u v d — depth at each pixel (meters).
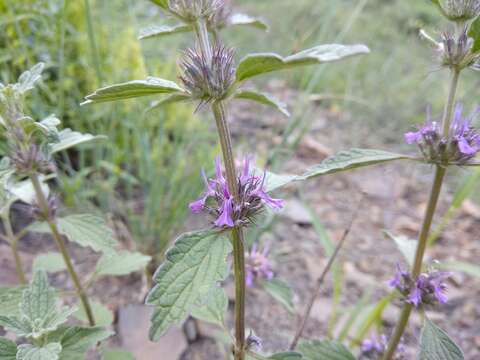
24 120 0.15
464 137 0.15
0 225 0.29
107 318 0.20
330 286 0.29
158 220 0.29
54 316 0.14
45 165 0.16
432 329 0.15
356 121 0.48
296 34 0.34
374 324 0.27
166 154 0.34
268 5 0.68
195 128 0.35
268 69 0.11
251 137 0.40
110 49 0.33
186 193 0.29
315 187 0.40
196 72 0.12
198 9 0.13
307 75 0.35
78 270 0.28
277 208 0.13
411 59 0.58
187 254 0.12
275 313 0.27
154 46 0.37
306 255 0.32
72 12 0.34
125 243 0.29
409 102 0.52
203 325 0.25
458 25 0.14
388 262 0.32
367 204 0.38
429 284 0.16
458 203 0.26
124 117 0.34
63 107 0.32
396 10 0.70
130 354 0.18
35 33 0.33
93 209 0.29
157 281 0.11
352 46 0.10
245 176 0.14
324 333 0.26
